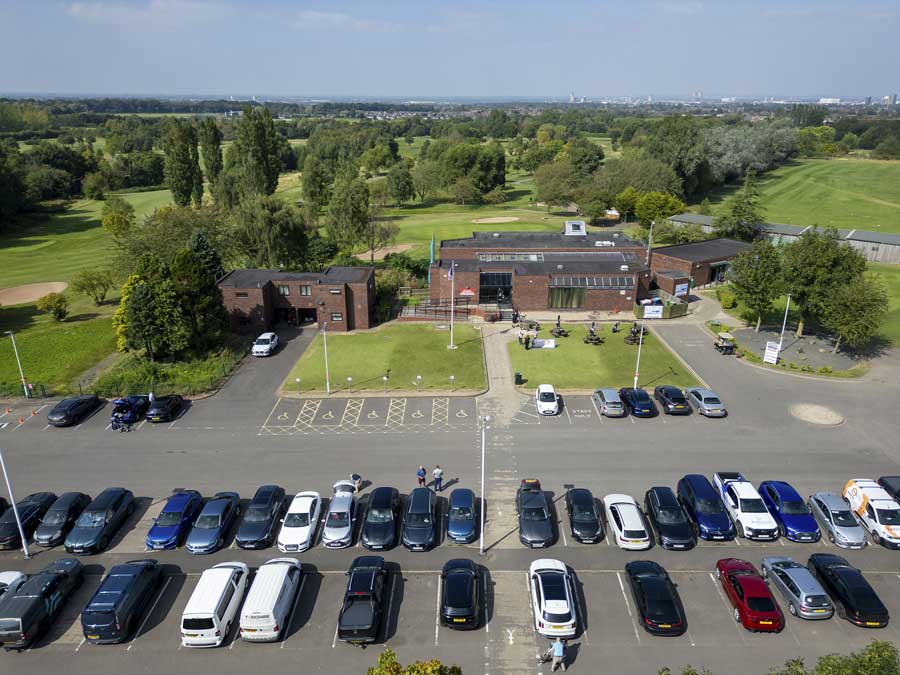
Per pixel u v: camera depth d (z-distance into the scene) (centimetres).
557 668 2530
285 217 8581
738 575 2861
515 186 19400
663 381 5238
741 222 10031
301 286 6612
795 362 5588
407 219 14012
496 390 5134
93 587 3047
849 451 4166
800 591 2758
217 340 6128
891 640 2667
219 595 2720
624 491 3728
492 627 2770
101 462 4131
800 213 12938
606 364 5606
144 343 5575
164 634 2759
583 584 3017
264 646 2688
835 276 5653
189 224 7825
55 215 15150
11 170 14038
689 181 14750
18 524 3203
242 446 4316
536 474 3925
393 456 4159
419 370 5525
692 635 2706
